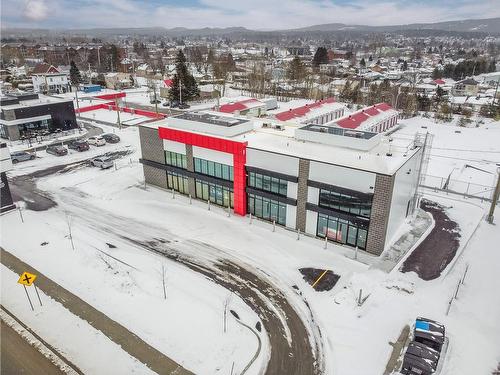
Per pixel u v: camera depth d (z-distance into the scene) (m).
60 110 73.62
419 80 158.50
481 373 22.41
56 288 29.61
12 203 42.66
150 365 22.77
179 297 28.67
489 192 47.91
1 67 179.50
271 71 159.62
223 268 32.38
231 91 133.88
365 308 27.72
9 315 26.88
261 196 39.53
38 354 23.72
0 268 32.25
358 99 113.75
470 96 127.62
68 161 58.81
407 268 32.38
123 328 25.62
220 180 41.88
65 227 39.00
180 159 45.19
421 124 88.12
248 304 28.20
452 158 62.38
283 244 35.88
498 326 26.22
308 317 26.95
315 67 190.75
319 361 23.34
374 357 23.61
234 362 23.11
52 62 196.50
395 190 33.41
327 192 35.12
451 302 27.59
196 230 38.41
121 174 53.34
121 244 35.84
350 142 38.44
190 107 103.38
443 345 24.28
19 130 68.06
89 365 22.88
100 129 77.81
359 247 35.06
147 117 89.06
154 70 175.12
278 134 43.91
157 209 43.00
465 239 37.03
